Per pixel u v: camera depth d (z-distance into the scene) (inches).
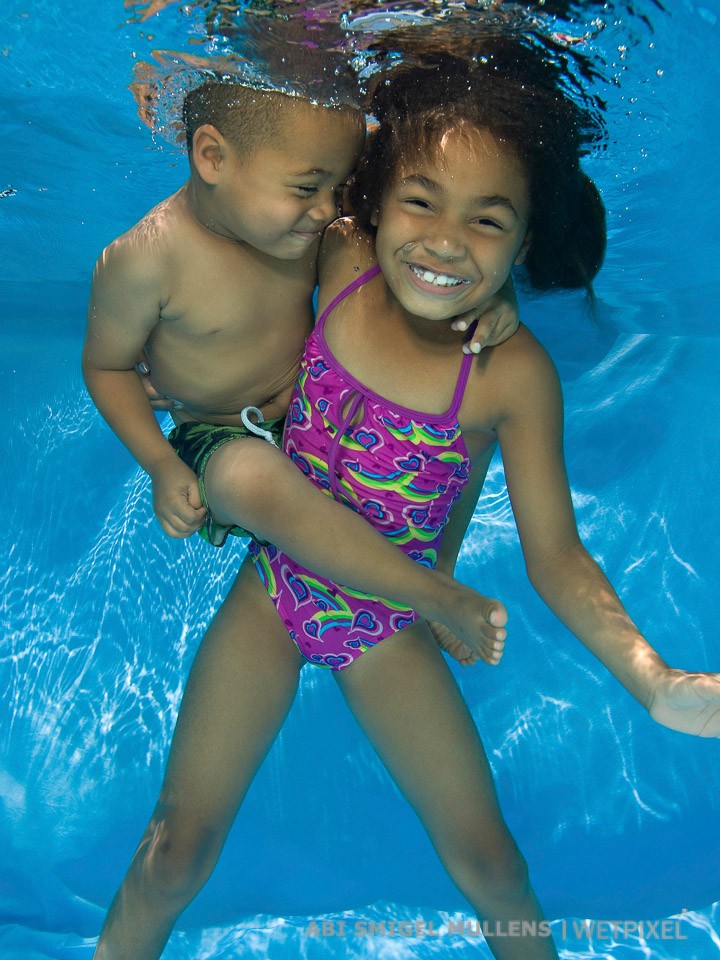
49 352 72.7
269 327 33.3
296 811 49.7
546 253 31.4
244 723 33.1
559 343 68.4
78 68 38.2
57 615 58.4
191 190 31.6
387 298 31.8
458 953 42.6
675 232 51.4
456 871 32.2
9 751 51.9
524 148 27.8
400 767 32.8
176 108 37.4
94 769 51.1
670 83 34.2
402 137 28.1
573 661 53.6
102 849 47.9
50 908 45.3
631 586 55.3
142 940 33.1
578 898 45.5
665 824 47.4
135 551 60.1
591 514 58.6
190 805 32.6
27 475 65.8
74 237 62.2
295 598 33.6
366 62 28.6
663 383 62.9
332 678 53.9
